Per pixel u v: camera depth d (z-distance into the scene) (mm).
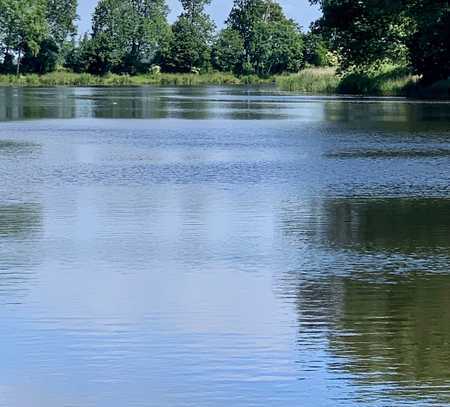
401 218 19625
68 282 14055
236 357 10664
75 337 11352
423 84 87250
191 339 11289
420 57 84062
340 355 10719
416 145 35844
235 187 24188
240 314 12359
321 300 13078
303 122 49781
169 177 26203
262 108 65938
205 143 37281
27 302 12914
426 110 60406
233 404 9344
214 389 9711
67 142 37844
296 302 12977
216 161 30391
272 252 16266
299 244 16953
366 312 12453
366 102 73500
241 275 14578
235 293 13461
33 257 15766
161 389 9711
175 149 34688
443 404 9320
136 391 9656
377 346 11016
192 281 14180
